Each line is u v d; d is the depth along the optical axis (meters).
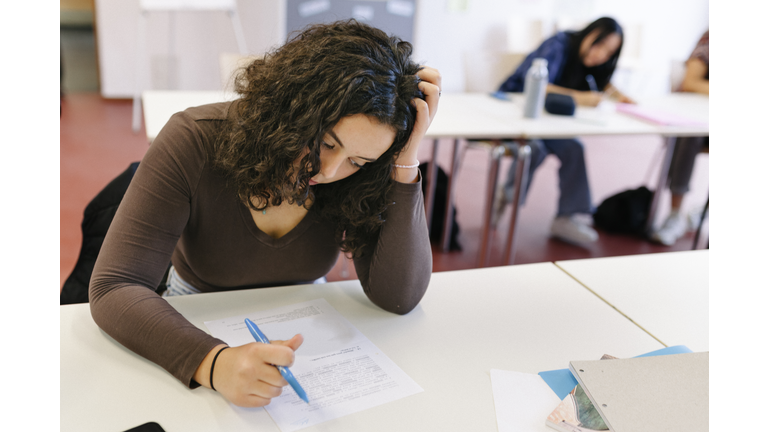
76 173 3.26
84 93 4.94
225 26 4.81
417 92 0.86
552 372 0.84
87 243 1.25
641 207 3.15
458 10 5.30
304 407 0.73
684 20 5.83
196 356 0.75
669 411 0.72
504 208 3.10
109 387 0.74
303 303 0.98
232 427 0.69
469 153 4.50
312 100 0.74
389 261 0.94
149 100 2.25
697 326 1.01
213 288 1.07
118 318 0.80
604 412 0.72
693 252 1.33
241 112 0.84
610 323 1.00
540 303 1.05
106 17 4.64
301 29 0.88
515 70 3.16
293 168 0.82
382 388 0.78
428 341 0.90
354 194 0.91
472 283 1.10
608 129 2.32
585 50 3.05
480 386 0.80
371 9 5.08
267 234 0.98
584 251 2.92
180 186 0.88
